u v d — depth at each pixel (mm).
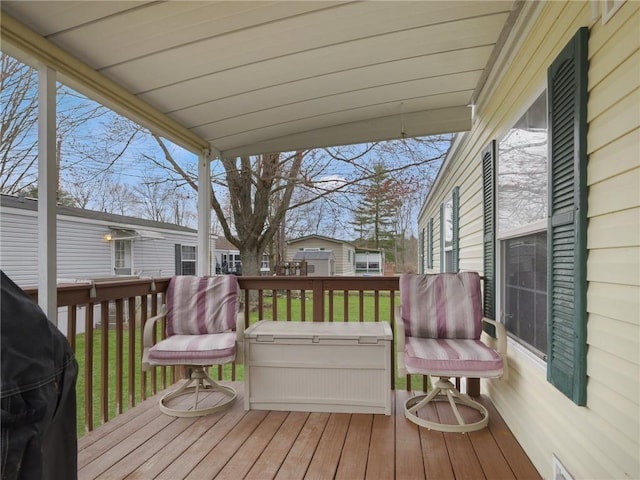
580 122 1652
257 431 2594
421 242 12578
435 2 2182
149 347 2918
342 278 3566
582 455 1662
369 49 2627
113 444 2412
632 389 1342
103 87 2613
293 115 3641
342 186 9078
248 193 9117
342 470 2109
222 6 2037
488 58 2875
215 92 3020
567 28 1867
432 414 2863
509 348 2811
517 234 2645
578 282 1649
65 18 2029
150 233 10836
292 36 2383
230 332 3244
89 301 2576
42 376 1041
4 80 7336
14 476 932
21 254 7859
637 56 1326
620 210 1416
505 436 2525
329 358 2900
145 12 2027
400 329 2768
